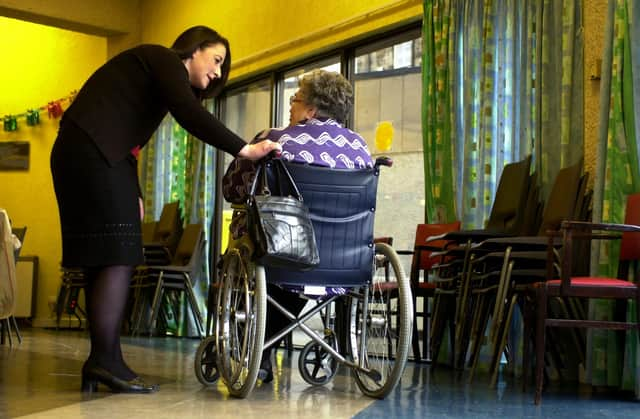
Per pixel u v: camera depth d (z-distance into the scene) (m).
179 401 2.68
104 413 2.38
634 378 3.27
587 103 3.94
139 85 2.90
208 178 7.48
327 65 6.27
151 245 7.31
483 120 4.49
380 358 3.09
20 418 2.28
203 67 3.04
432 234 4.65
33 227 9.32
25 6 7.93
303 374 3.25
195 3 7.79
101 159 2.83
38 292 9.19
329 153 2.77
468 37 4.68
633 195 3.26
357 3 5.66
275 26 6.59
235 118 7.50
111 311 2.89
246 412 2.46
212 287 6.03
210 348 3.12
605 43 3.62
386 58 5.66
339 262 2.76
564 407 2.78
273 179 2.69
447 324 4.49
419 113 5.41
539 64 4.20
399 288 2.80
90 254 2.82
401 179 5.54
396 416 2.47
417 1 5.12
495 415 2.54
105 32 8.69
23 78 9.62
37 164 9.39
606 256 3.49
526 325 3.33
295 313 3.15
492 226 4.09
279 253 2.52
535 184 4.04
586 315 3.67
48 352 4.87
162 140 8.14
